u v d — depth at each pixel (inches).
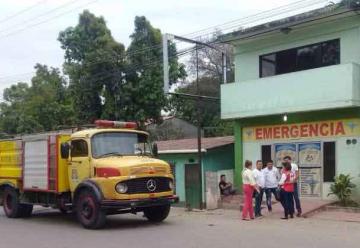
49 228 588.4
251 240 467.2
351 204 705.6
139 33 1283.2
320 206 687.7
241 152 874.8
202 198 759.7
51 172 625.9
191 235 503.8
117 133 607.2
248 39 852.6
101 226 563.2
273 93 789.9
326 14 725.9
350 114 738.8
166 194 582.6
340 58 751.7
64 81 1566.2
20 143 689.6
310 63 792.3
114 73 1266.0
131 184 553.9
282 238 476.1
